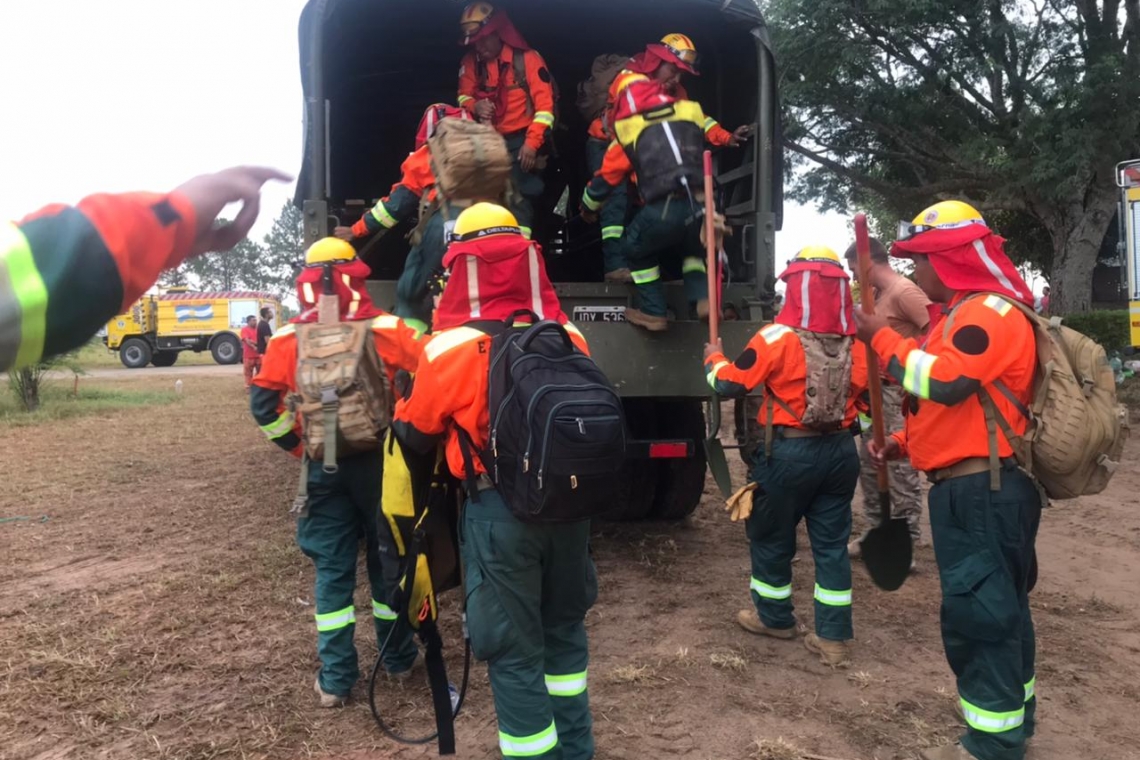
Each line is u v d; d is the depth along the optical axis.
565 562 2.68
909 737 3.28
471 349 2.60
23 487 8.32
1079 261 17.12
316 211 5.32
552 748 2.61
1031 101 16.16
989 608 2.82
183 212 0.95
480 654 2.61
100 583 5.23
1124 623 4.43
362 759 3.17
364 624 4.57
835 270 3.88
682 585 5.11
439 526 2.83
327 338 3.39
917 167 19.67
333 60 6.87
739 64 6.14
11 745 3.29
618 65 5.91
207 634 4.36
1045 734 3.32
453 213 4.07
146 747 3.26
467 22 5.49
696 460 6.24
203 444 11.22
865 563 3.79
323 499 3.53
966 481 2.88
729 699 3.61
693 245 4.96
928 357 2.82
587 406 2.39
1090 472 2.81
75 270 0.85
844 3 16.19
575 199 7.68
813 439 3.90
